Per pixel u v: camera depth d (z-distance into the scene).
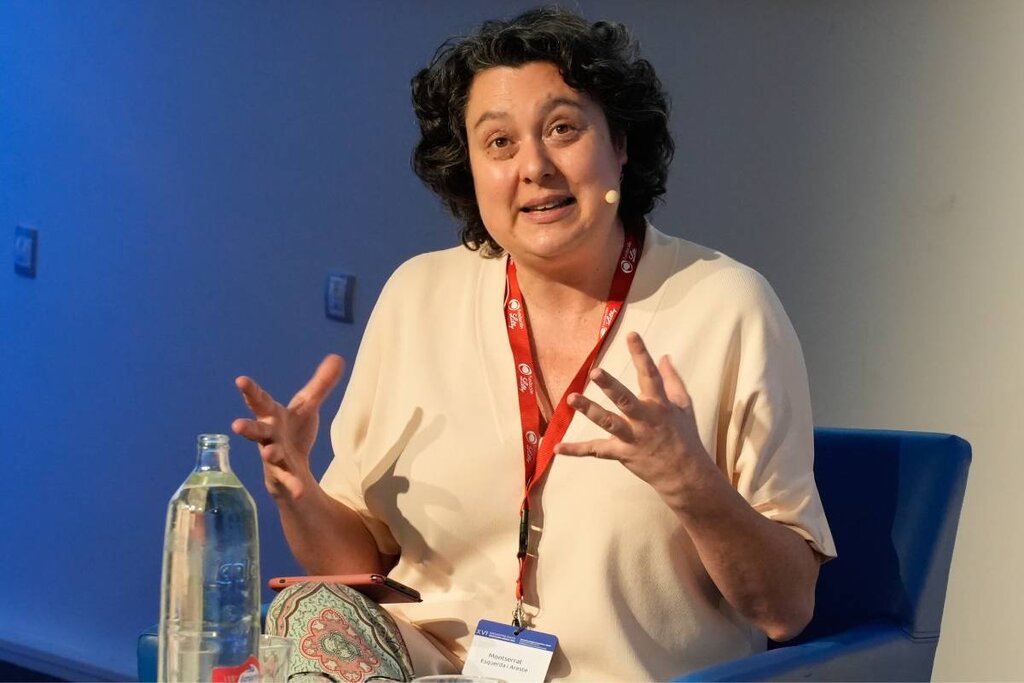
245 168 9.52
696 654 4.75
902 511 5.04
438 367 5.18
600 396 4.85
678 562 4.73
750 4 7.27
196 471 3.87
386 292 5.48
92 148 10.52
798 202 7.15
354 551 5.21
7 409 11.21
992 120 6.51
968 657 6.66
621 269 5.05
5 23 11.15
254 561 3.82
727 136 7.38
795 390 4.83
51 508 10.86
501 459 4.91
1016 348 6.45
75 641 10.62
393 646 4.55
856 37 6.92
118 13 10.31
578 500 4.76
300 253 9.23
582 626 4.67
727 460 4.80
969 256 6.60
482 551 4.95
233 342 9.59
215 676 3.57
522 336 5.07
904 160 6.79
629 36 5.05
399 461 5.12
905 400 6.82
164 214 10.02
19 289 11.11
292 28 9.24
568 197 4.77
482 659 4.72
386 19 8.78
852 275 6.99
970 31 6.56
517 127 4.77
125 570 10.32
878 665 4.70
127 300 10.28
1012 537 6.50
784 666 4.28
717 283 4.93
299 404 4.77
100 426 10.49
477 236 5.36
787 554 4.50
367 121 8.88
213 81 9.70
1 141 11.23
